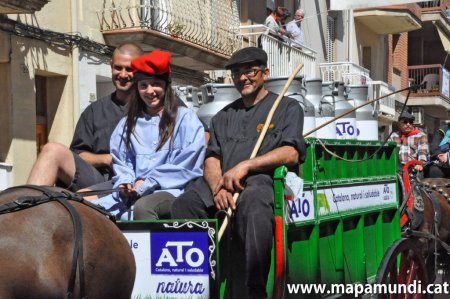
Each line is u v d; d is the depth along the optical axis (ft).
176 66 56.70
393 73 105.40
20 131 40.75
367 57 96.84
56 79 44.50
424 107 110.73
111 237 14.61
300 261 19.79
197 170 19.12
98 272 14.02
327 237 21.53
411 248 25.25
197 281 16.81
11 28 39.96
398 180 27.50
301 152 19.07
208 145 20.17
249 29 64.39
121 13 48.16
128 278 14.94
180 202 18.12
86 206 14.94
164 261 16.99
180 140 19.16
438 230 29.35
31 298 12.81
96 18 46.96
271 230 17.52
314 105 28.71
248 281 17.37
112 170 21.40
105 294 14.26
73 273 13.35
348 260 22.81
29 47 41.37
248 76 19.84
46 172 17.44
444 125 42.19
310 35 77.30
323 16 81.10
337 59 85.97
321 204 20.81
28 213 13.53
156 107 19.35
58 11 43.78
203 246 16.75
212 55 55.47
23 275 12.73
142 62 19.16
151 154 19.12
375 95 75.31
